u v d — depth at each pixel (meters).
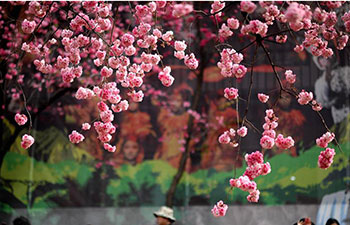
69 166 16.66
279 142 7.65
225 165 16.47
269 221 16.12
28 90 16.81
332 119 16.28
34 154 16.70
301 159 16.30
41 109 16.78
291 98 16.39
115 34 16.02
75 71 8.29
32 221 16.39
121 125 16.81
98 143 16.75
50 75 16.77
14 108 16.73
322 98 16.38
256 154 7.46
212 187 16.42
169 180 16.58
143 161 16.70
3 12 16.52
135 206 16.50
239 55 8.13
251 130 16.42
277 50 16.47
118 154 16.73
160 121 16.83
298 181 16.25
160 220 14.17
